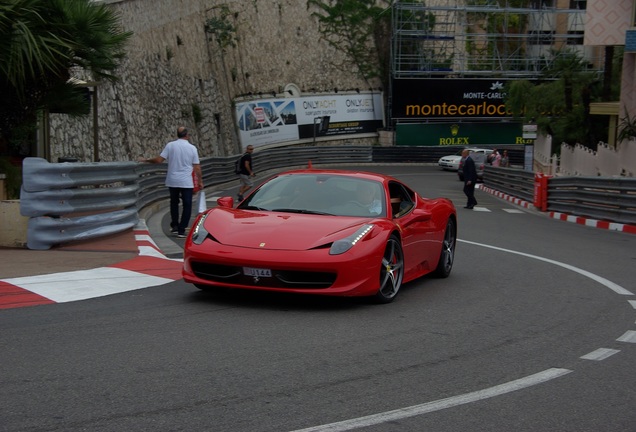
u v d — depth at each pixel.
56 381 4.44
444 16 56.84
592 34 28.83
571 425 4.11
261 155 39.66
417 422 4.03
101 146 24.33
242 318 6.27
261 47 48.06
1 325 5.74
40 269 8.26
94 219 10.75
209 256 6.63
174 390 4.35
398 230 7.24
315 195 7.67
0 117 13.01
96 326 5.81
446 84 53.81
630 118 28.25
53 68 12.23
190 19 39.84
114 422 3.82
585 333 6.36
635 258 11.95
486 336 6.08
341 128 53.16
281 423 3.89
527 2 55.78
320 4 52.78
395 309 6.97
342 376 4.78
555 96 40.69
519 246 13.19
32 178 9.60
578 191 20.52
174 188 12.45
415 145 53.72
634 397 4.65
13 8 11.35
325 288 6.52
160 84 33.41
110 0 28.20
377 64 55.62
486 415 4.20
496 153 42.66
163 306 6.66
